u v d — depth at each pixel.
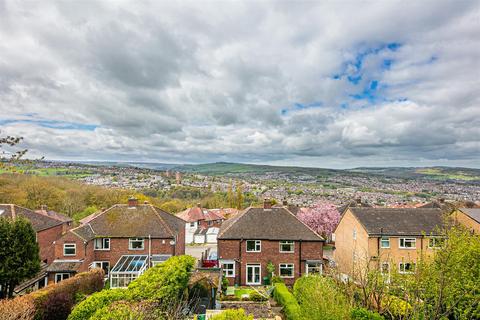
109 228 35.88
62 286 21.80
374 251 33.56
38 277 30.58
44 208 52.81
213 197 113.56
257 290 29.92
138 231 35.81
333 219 61.38
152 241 35.66
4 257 25.11
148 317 15.62
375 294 19.50
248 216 35.78
